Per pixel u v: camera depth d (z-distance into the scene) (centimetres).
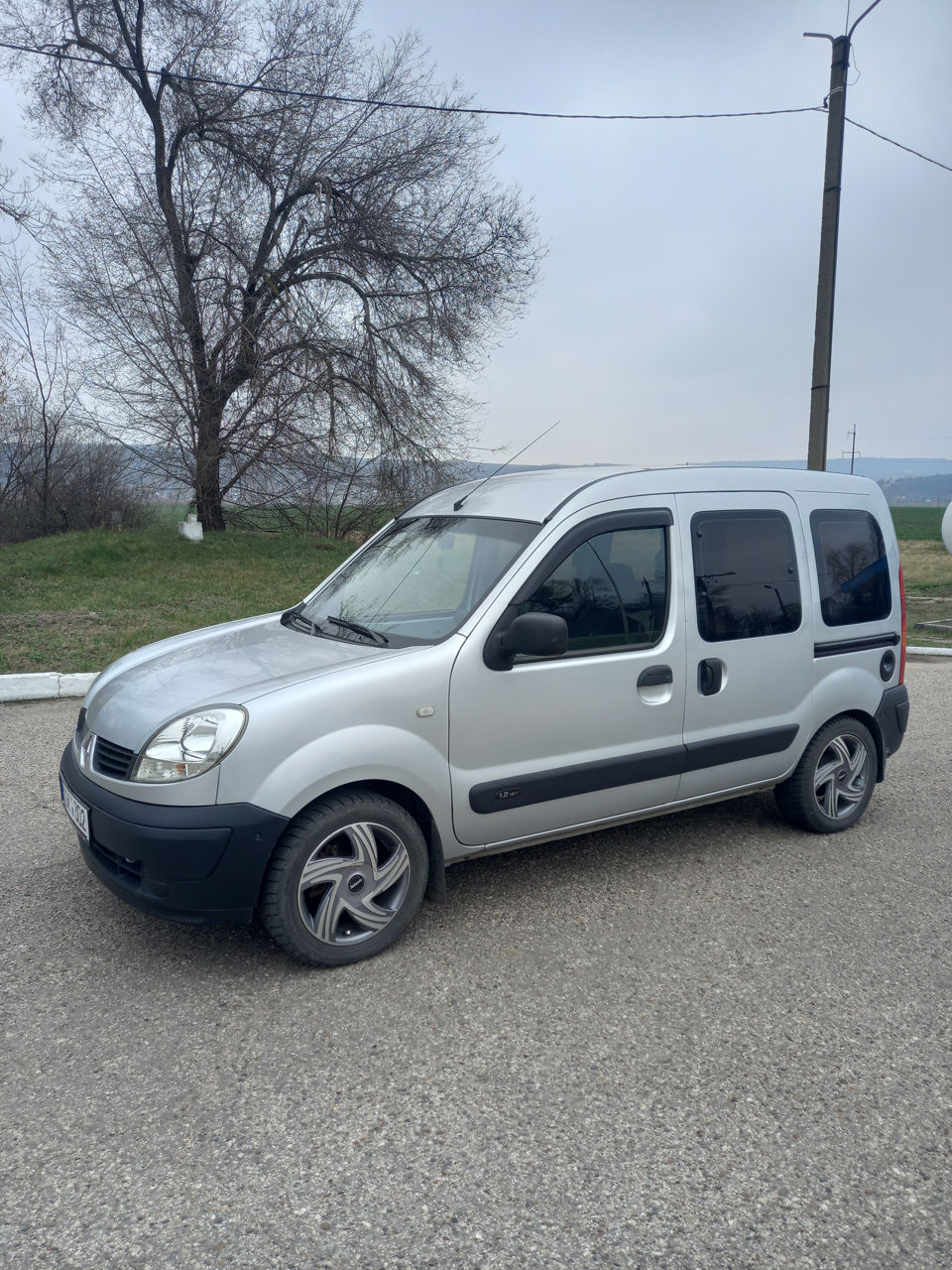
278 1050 291
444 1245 216
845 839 489
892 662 508
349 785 341
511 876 430
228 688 339
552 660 373
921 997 330
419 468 1967
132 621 1089
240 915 319
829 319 1209
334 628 404
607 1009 318
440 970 341
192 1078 277
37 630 1013
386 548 453
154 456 1927
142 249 1755
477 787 358
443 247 1908
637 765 398
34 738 643
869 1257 215
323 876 331
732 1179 239
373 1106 265
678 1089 275
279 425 1788
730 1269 211
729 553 430
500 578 366
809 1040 302
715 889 420
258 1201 229
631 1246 217
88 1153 245
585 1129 257
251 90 1741
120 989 325
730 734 431
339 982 332
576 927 379
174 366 1822
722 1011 318
